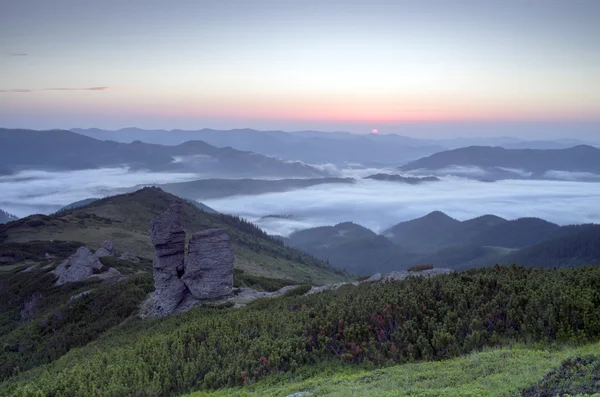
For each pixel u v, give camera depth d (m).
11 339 59.19
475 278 31.55
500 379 16.20
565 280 28.06
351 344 25.39
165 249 56.88
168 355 29.06
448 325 24.88
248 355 26.94
